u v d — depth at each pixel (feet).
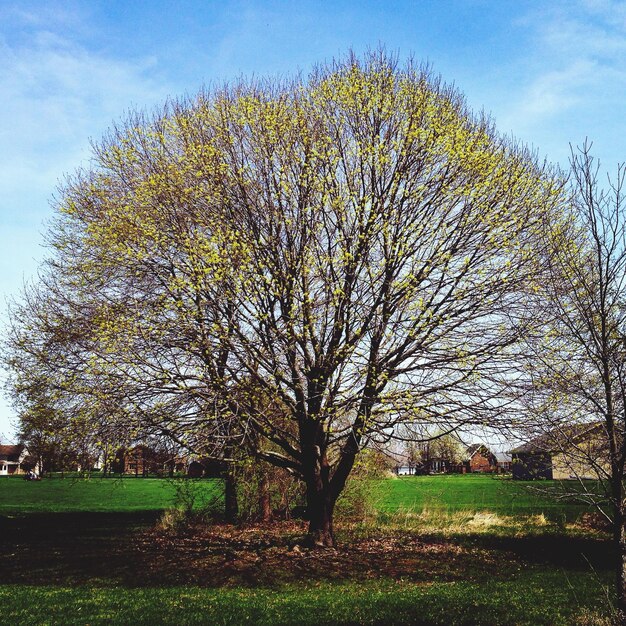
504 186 59.06
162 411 54.39
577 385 32.27
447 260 56.75
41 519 101.35
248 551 62.13
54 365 60.39
